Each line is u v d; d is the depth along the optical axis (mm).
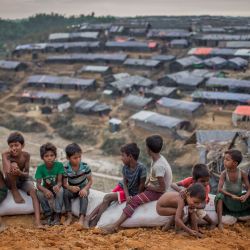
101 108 73938
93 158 60344
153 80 84625
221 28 107062
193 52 89875
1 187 8531
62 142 68500
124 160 8227
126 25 113500
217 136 28484
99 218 8375
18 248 6215
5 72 100500
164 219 8031
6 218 8664
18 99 86250
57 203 8484
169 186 8148
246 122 59125
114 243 6844
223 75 75812
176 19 143875
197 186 7293
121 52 99375
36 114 79250
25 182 8641
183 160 54750
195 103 65125
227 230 7891
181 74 78750
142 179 8266
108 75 89500
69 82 85625
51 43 109000
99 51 102438
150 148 7977
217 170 22078
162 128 61656
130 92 80250
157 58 90625
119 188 8695
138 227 8148
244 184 8594
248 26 111500
